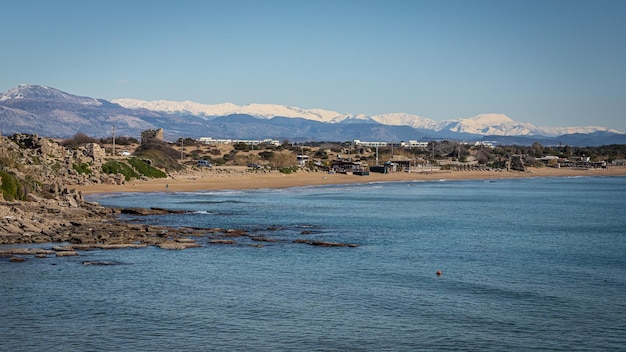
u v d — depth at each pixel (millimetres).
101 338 36531
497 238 74625
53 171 126125
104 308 41969
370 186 182875
